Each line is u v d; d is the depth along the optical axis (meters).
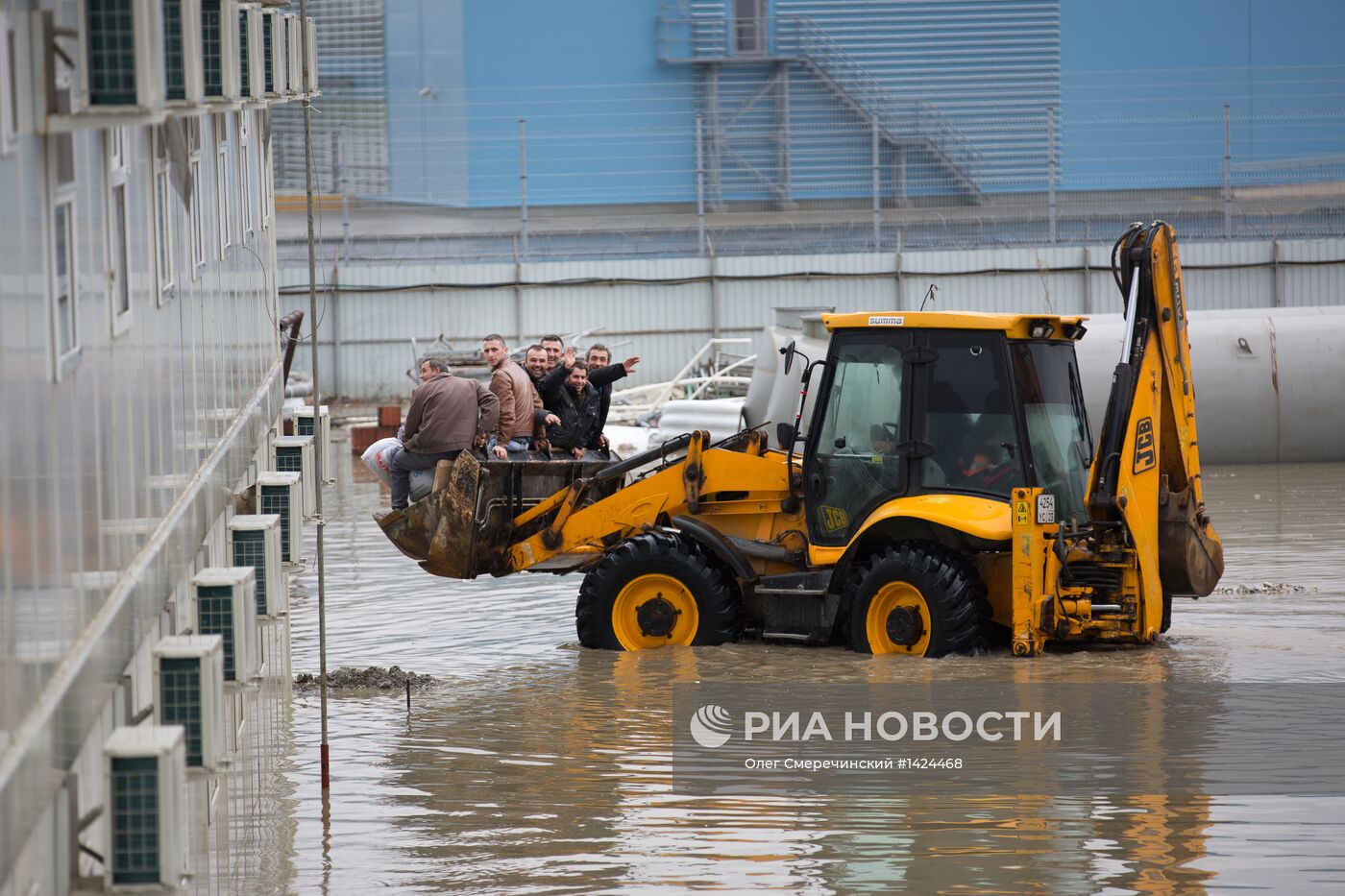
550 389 38.59
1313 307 67.44
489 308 87.12
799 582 30.22
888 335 30.23
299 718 25.73
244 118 25.44
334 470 65.94
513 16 95.00
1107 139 91.00
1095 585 28.88
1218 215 90.31
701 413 59.25
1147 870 17.39
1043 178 91.38
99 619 11.05
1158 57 99.88
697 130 90.25
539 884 17.38
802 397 31.06
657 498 31.88
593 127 92.56
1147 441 28.64
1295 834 18.56
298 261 88.06
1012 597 29.20
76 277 10.76
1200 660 27.92
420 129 91.62
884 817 19.53
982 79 93.56
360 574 41.31
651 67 95.62
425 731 24.69
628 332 87.31
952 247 90.44
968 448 29.48
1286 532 45.34
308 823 19.89
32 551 9.24
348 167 90.69
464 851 18.59
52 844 9.80
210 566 17.95
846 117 92.56
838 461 30.45
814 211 91.88
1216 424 63.28
